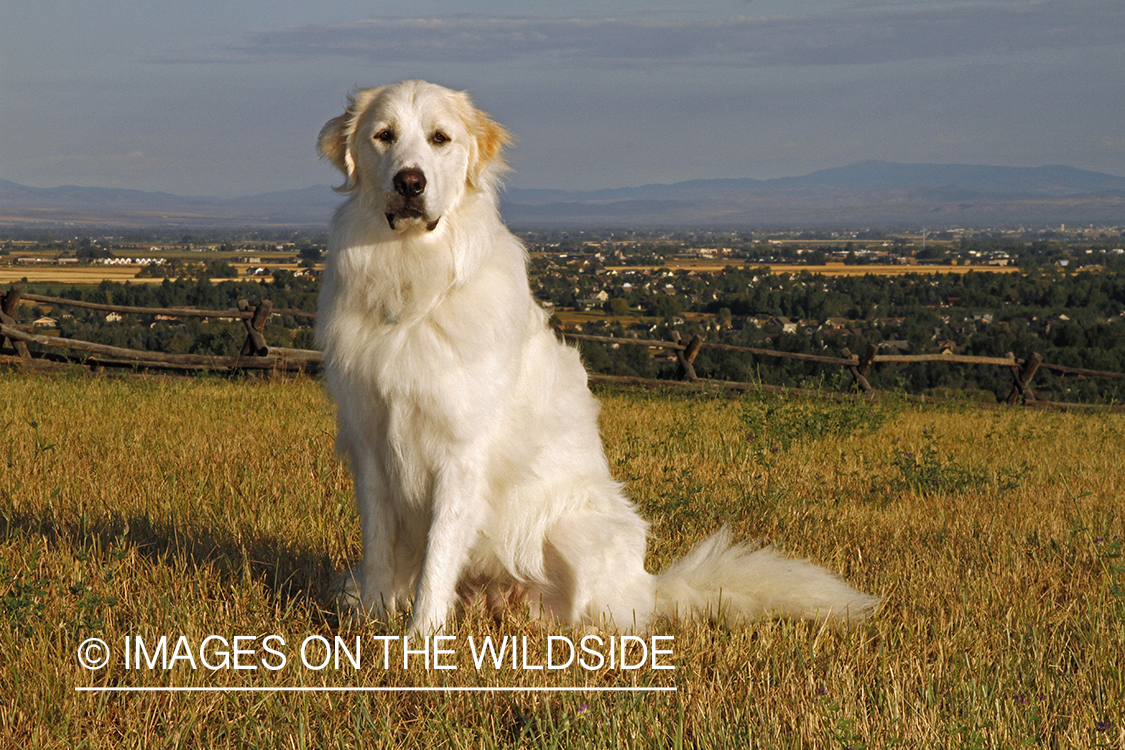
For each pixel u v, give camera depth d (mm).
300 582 4324
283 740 2840
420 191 3455
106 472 6113
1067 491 7387
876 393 15297
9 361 12922
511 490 3949
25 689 3002
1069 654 3639
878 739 2799
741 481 7004
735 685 3342
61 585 3760
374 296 3629
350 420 3797
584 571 3992
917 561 4980
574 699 3080
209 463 6617
